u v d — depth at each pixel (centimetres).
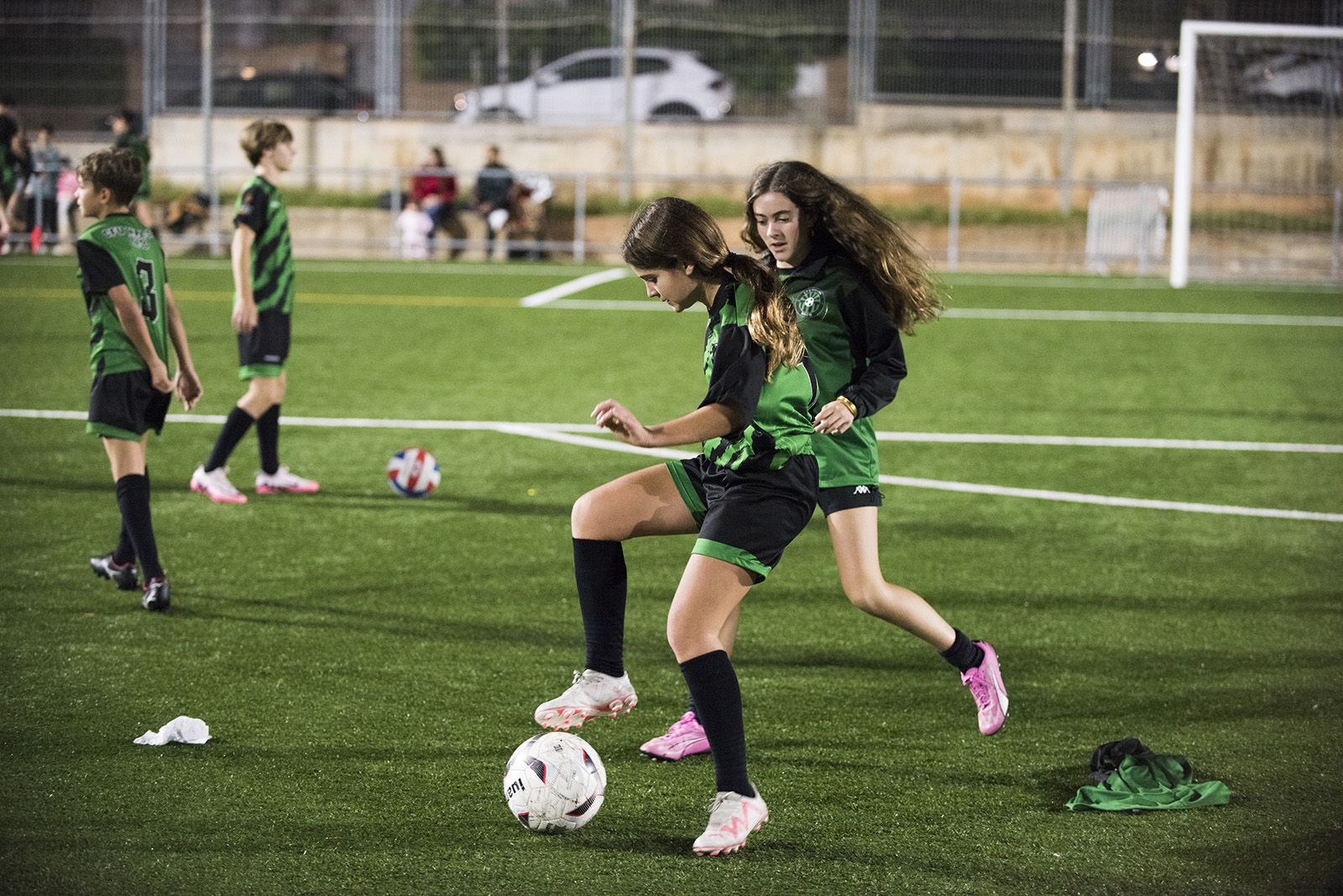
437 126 5375
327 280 4278
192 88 5356
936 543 1564
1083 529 1633
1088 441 2159
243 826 831
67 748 946
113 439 1254
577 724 884
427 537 1545
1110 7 5316
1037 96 5425
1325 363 2986
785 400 816
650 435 751
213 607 1279
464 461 1950
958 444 2131
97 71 5338
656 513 879
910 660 1174
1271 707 1076
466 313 3584
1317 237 5072
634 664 1156
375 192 5344
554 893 755
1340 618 1315
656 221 793
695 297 817
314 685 1084
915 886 771
